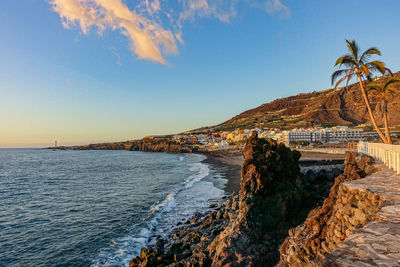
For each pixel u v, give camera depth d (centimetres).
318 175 2731
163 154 18275
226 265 1282
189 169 7119
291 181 2120
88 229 2309
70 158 14812
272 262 1314
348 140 12212
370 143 1733
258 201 1756
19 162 11838
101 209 3006
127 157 14900
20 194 4144
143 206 3025
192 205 2902
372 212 649
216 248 1470
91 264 1659
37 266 1666
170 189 4028
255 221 1623
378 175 1026
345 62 2095
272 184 1902
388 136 2012
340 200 912
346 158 1886
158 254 1631
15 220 2653
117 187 4544
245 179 1928
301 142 13362
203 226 2042
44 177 6288
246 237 1492
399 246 415
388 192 715
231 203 2450
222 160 9669
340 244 469
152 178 5519
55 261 1720
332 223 902
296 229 1262
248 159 2059
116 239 2042
